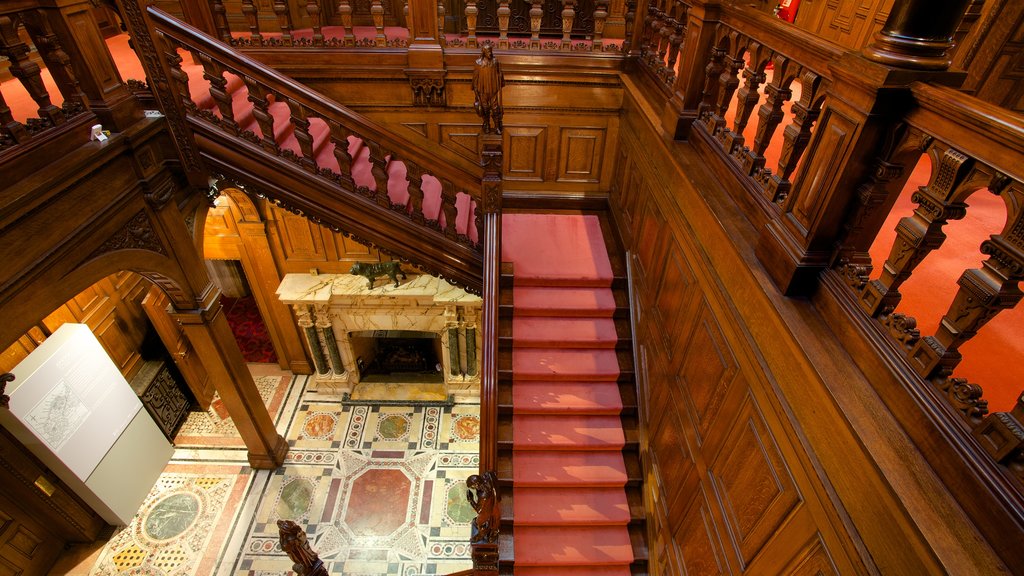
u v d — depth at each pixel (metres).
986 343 2.03
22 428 4.13
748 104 2.46
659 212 3.68
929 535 1.23
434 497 5.78
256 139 3.69
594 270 4.94
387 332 7.21
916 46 1.38
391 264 6.21
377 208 3.92
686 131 3.19
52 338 4.53
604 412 4.57
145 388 5.81
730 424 2.53
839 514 1.61
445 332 6.67
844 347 1.75
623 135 4.76
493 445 3.29
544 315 4.86
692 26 2.92
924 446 1.40
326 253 6.35
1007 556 1.16
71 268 2.97
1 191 2.56
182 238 3.98
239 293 8.84
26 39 4.98
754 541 2.31
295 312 6.79
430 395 7.14
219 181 4.20
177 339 5.94
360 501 5.70
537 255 5.08
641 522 4.29
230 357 4.76
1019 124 1.08
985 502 1.21
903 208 3.09
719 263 2.52
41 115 2.86
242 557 5.07
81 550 5.04
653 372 4.11
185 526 5.31
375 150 3.64
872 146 1.58
